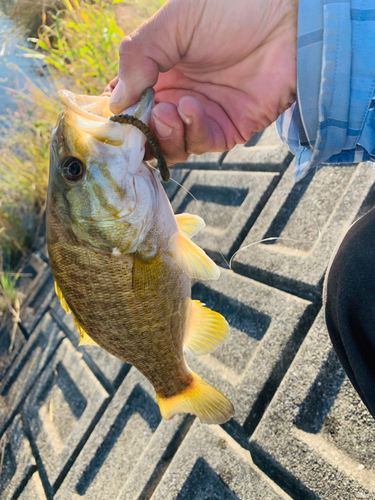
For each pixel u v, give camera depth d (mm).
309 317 334
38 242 787
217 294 420
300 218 383
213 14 191
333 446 279
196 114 204
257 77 216
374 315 203
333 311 220
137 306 235
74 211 227
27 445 511
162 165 197
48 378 548
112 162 219
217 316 263
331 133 200
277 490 287
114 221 225
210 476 329
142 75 200
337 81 185
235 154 481
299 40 186
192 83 231
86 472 421
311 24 182
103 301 233
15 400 573
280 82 212
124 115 193
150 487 359
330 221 354
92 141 218
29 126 804
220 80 225
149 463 367
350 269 212
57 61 675
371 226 215
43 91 822
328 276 230
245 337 374
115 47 625
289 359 330
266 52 206
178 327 255
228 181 472
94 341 252
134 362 255
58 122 229
